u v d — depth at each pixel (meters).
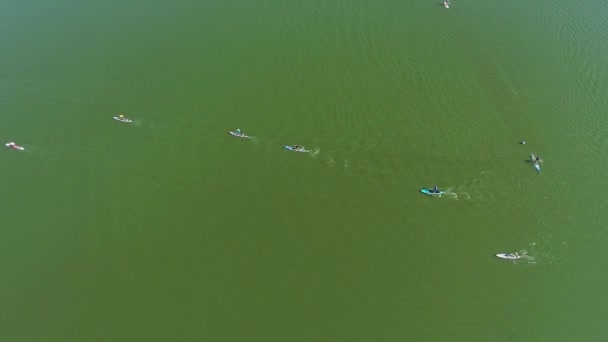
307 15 104.00
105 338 61.59
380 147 80.50
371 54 96.12
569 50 96.75
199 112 84.94
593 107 86.75
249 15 103.94
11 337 61.59
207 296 65.19
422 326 63.50
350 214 73.12
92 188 75.62
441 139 81.69
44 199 74.38
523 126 83.75
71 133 81.75
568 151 80.31
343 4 106.56
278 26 101.56
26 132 81.88
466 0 107.44
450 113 85.75
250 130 82.50
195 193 75.19
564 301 65.88
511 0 107.31
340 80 91.25
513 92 89.31
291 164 78.38
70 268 67.62
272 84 90.19
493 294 66.19
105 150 79.69
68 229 71.38
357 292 65.88
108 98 86.88
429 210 73.62
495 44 98.12
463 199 74.69
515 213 73.38
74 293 65.38
